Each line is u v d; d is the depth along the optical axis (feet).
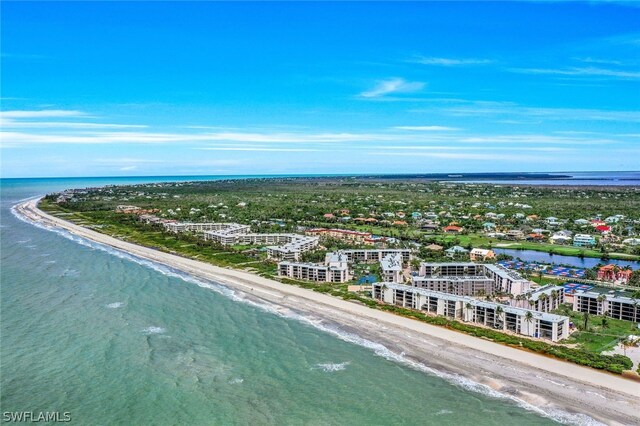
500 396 396.78
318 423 359.25
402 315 588.91
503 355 469.16
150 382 410.72
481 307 553.23
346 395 398.21
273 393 399.85
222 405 379.55
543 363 451.12
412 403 386.32
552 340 499.92
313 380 422.00
